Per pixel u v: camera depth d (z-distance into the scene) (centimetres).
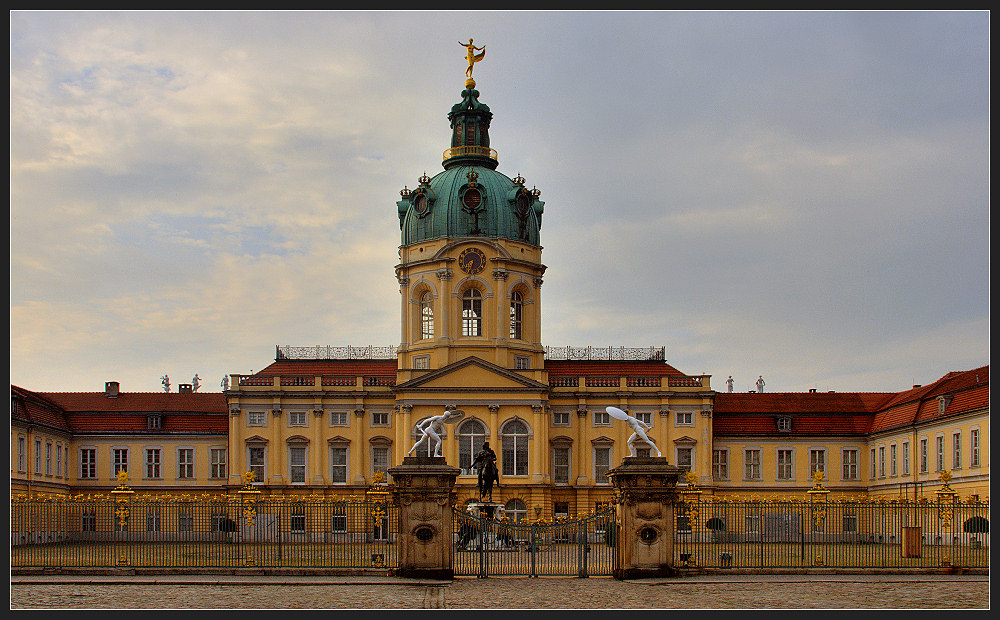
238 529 5884
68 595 4422
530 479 11012
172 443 11512
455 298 11506
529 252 11800
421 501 5100
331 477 11325
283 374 11906
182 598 4331
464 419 11081
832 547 7650
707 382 11456
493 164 12112
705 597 4394
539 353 11744
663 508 5091
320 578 5034
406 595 4453
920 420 10200
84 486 11388
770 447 11588
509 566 5953
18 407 10169
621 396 11394
